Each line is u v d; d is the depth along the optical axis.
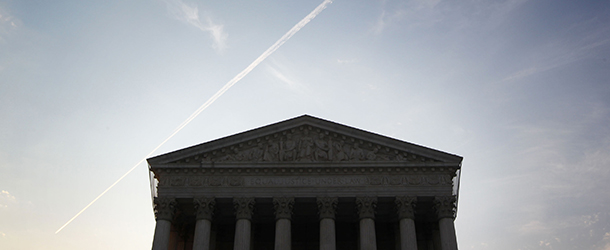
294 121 59.50
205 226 54.66
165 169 57.47
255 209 57.22
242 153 58.44
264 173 57.41
